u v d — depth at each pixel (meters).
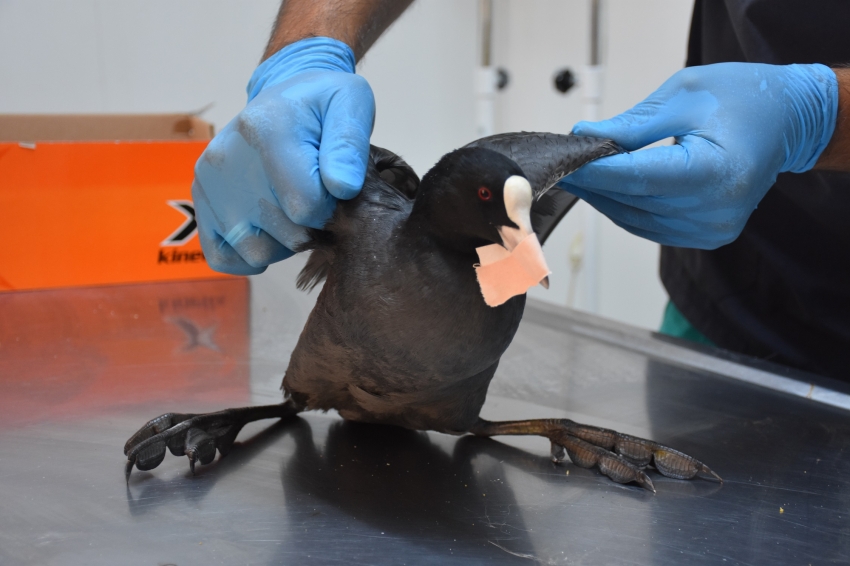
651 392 1.88
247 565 1.09
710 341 2.40
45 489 1.31
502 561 1.14
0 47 3.23
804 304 2.10
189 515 1.24
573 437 1.53
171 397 1.76
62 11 3.30
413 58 4.02
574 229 4.22
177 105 3.64
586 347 2.20
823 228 2.03
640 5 3.78
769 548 1.20
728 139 1.52
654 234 1.67
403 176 1.70
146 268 2.63
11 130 2.66
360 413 1.58
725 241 1.64
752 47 2.02
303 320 2.35
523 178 1.21
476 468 1.48
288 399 1.65
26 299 2.43
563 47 4.07
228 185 1.54
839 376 2.07
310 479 1.39
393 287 1.29
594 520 1.28
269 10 3.72
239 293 2.59
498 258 1.24
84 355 2.01
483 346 1.32
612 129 1.56
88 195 2.49
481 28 3.31
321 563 1.11
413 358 1.32
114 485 1.33
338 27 1.78
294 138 1.46
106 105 3.49
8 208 2.41
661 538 1.22
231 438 1.51
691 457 1.45
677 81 1.62
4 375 1.85
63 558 1.09
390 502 1.32
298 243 1.51
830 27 1.91
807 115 1.64
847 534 1.25
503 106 4.43
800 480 1.44
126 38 3.46
